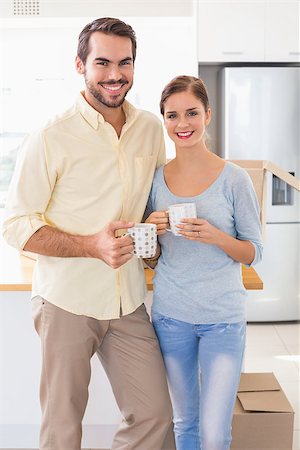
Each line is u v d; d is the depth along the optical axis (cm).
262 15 446
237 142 453
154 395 210
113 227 194
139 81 489
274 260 464
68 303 206
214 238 197
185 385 215
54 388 208
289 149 454
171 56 486
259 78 447
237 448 251
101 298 208
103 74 199
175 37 483
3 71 492
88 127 205
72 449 208
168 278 208
